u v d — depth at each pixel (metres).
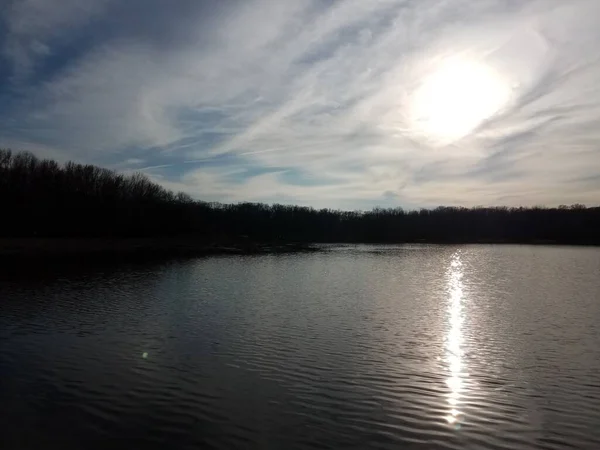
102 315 27.47
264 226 164.00
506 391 15.71
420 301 34.28
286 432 12.43
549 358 19.67
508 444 12.02
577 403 14.73
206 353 19.67
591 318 28.20
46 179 100.62
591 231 169.38
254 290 39.47
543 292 39.69
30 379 16.11
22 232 90.25
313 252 100.88
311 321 26.50
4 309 28.98
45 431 12.27
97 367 17.55
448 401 14.73
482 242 167.12
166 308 30.09
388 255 92.94
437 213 199.88
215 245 115.38
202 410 13.72
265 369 17.64
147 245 104.06
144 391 15.12
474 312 29.95
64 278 45.06
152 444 11.67
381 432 12.54
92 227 101.81
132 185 128.25
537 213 187.00
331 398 14.81
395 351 20.42
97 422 12.82
